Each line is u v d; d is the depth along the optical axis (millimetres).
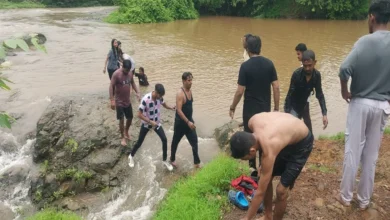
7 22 28219
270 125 3652
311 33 24312
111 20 29766
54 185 7484
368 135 4258
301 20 32625
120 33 24047
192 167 7422
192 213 4922
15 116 9938
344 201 4625
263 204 4758
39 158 8109
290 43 20406
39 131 8367
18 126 9523
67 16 33094
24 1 43719
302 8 33562
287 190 3953
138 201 6828
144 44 20109
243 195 5098
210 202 5129
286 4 34406
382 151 6352
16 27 25469
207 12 37969
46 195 7426
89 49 18656
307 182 5281
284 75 13961
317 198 4848
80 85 12586
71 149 7941
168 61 16156
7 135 9133
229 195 5141
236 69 14914
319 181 5277
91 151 7969
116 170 7629
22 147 8773
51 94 11531
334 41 21188
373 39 4000
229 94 11859
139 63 15742
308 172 5598
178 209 5105
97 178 7531
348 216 4477
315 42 20812
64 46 19328
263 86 5449
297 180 5352
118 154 7930
